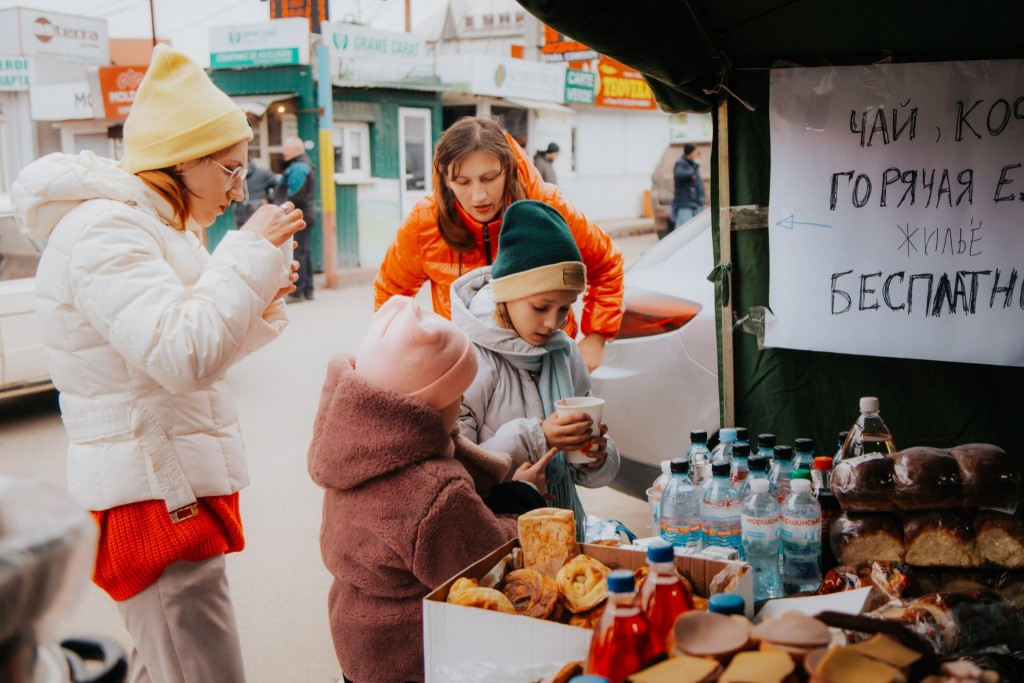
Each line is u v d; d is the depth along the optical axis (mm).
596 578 1657
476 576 1750
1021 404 2662
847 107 2662
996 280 2551
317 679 3457
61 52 23672
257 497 5359
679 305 4070
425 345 1848
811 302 2805
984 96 2488
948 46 2531
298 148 12641
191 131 2244
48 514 687
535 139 22234
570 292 2361
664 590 1415
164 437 2211
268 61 14539
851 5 2521
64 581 676
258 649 3684
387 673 1925
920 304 2654
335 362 1943
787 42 2738
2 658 652
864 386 2861
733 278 3012
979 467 1907
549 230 2354
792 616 1270
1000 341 2570
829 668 1119
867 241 2697
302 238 12633
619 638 1337
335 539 1956
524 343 2457
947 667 1201
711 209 3023
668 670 1187
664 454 4129
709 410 4004
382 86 16109
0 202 7035
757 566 1969
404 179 17031
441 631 1595
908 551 1900
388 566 1873
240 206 12891
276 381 8109
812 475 2152
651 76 2789
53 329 2186
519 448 2312
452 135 3094
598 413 2398
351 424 1842
